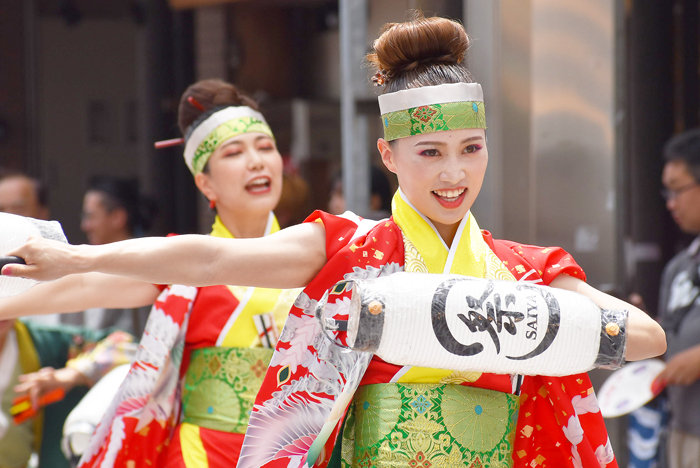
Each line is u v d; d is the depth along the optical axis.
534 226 12.10
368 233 5.87
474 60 11.88
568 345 5.35
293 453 5.89
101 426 8.04
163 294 7.91
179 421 8.20
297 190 16.89
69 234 38.00
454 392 5.74
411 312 5.21
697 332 12.65
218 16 24.91
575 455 6.23
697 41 25.50
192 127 8.86
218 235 8.89
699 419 12.27
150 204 16.58
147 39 25.73
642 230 24.81
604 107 12.48
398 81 5.88
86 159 38.12
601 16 12.31
